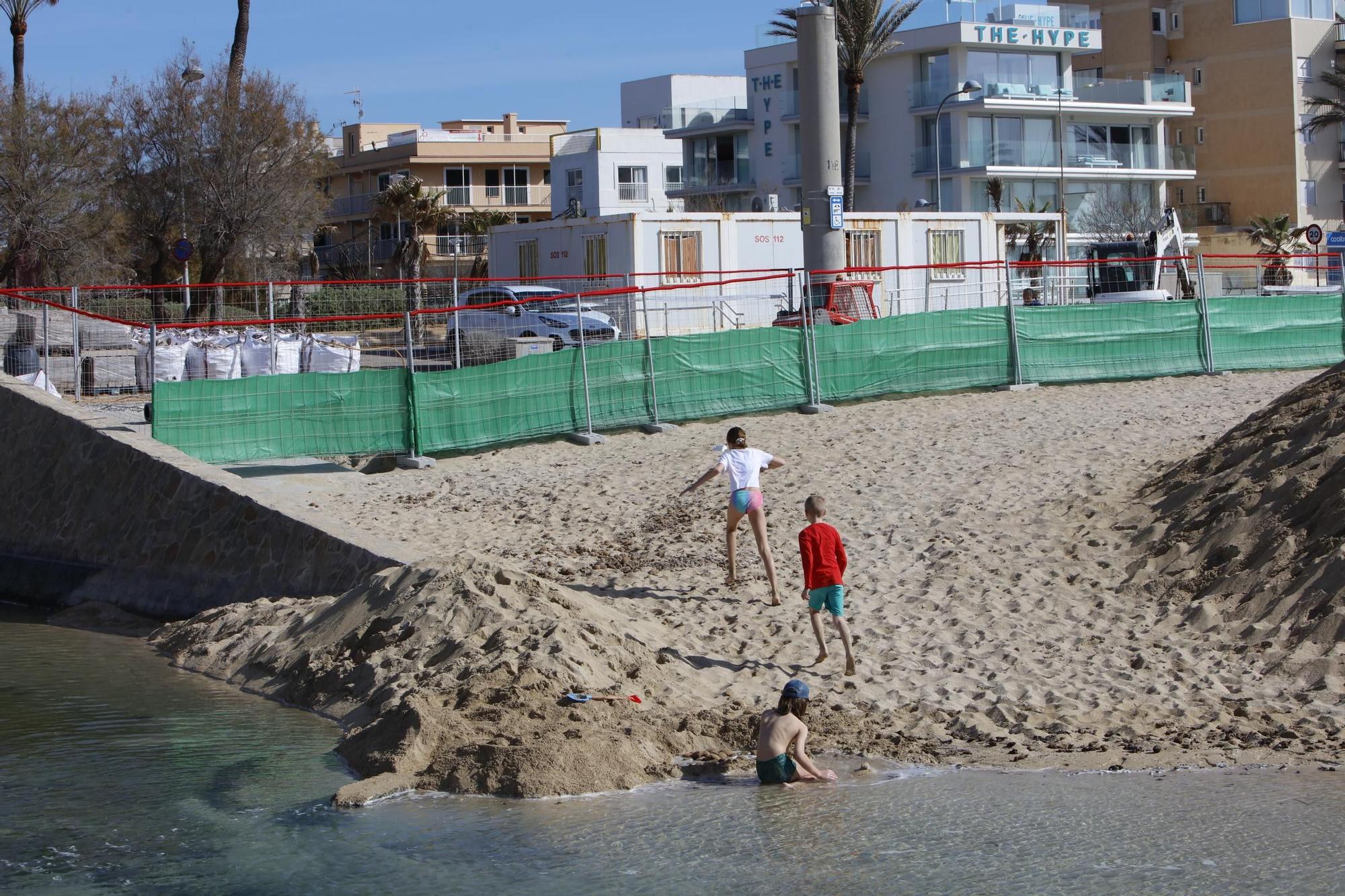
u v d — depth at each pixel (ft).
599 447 64.69
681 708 32.37
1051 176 188.34
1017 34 188.44
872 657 35.94
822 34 94.73
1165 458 51.96
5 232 138.51
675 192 212.43
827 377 73.10
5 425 61.26
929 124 190.29
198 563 50.44
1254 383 77.97
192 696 36.42
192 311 118.73
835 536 35.12
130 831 25.84
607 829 25.36
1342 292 88.33
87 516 56.13
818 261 95.50
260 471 59.41
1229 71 214.69
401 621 36.40
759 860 23.63
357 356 80.43
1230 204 216.33
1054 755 29.30
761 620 38.88
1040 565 41.93
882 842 24.36
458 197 231.09
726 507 51.42
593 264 127.44
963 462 55.52
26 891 23.07
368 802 27.12
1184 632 36.52
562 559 45.78
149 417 64.18
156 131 150.71
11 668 40.65
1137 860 23.18
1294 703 31.71
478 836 25.14
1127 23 220.02
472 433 63.82
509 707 30.73
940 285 136.05
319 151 160.15
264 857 24.36
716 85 251.60
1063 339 79.30
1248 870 22.63
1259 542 39.11
